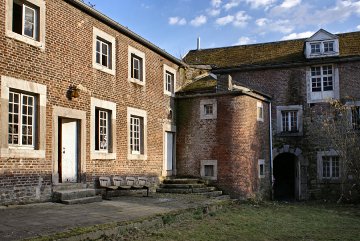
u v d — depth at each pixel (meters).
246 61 22.00
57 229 7.73
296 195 20.45
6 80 10.36
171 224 10.22
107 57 14.80
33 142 11.29
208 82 19.77
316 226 11.15
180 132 18.77
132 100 15.88
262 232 9.90
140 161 16.14
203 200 14.16
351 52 19.89
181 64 19.92
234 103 17.50
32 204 10.80
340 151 18.80
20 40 10.87
